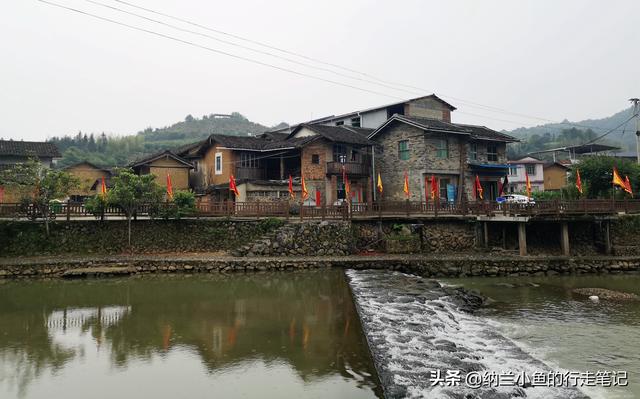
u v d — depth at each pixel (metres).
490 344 11.77
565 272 23.81
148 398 7.89
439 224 27.59
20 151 33.34
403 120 33.53
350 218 26.33
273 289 18.16
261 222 25.64
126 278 20.78
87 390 8.26
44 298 16.53
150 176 24.69
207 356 10.13
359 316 13.40
